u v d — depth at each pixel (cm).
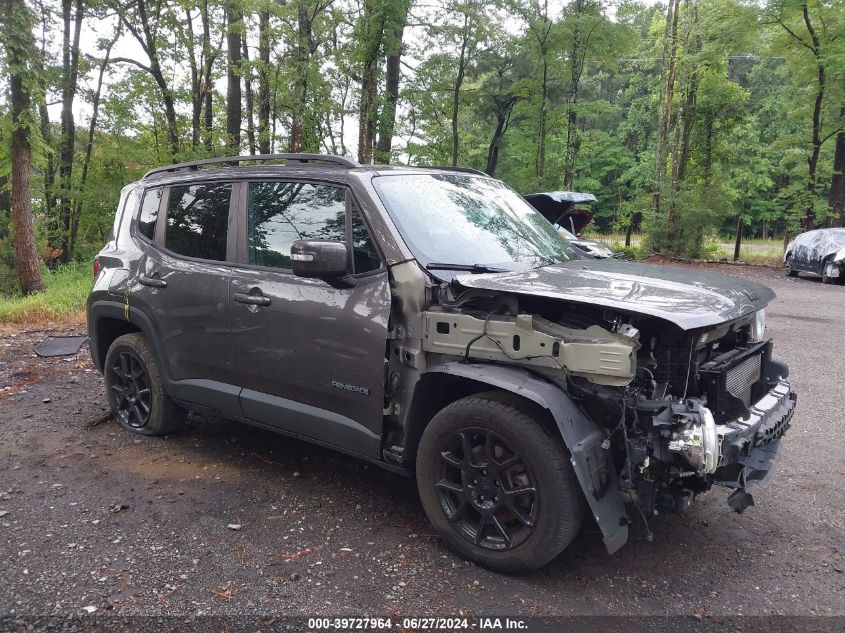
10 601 282
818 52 1984
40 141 1361
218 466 436
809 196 2106
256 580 302
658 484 292
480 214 394
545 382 295
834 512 382
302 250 317
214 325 409
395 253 333
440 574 309
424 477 327
